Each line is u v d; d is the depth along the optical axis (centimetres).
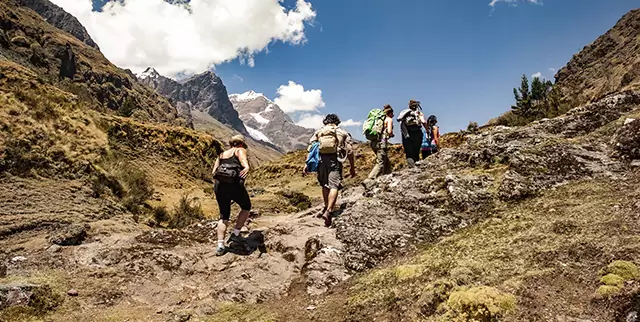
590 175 534
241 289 429
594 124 726
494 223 463
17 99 1111
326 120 605
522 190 532
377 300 353
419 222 535
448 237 471
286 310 387
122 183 1156
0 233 602
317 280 432
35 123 1076
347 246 494
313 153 585
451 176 617
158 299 424
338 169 580
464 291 302
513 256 360
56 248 524
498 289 303
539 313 272
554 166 573
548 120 796
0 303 362
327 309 370
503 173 606
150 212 1118
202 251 542
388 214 563
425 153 895
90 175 1049
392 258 462
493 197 549
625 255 308
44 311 369
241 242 548
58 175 986
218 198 530
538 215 450
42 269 464
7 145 928
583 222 391
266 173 2883
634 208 387
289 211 1388
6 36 8088
